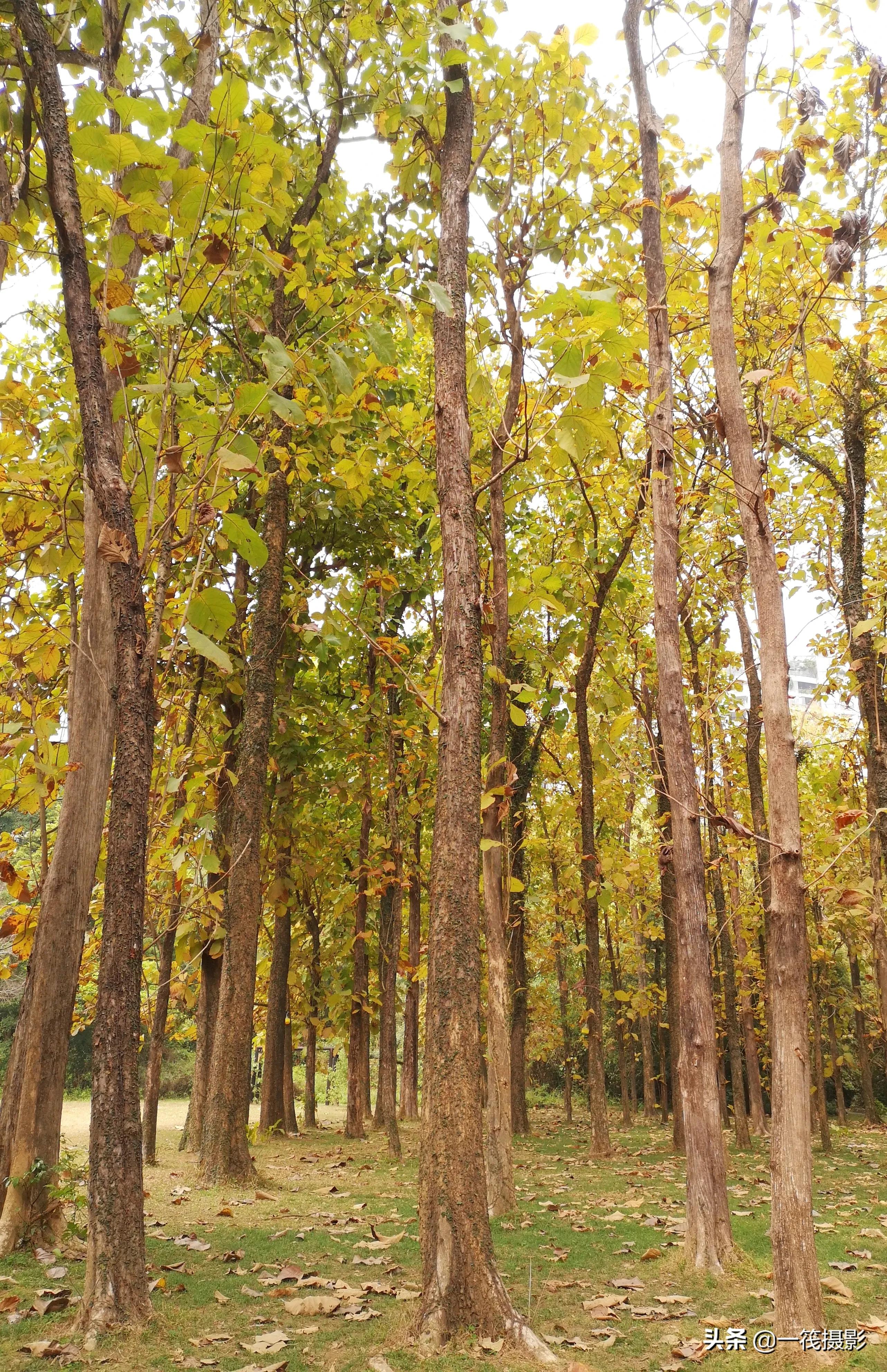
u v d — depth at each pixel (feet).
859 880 19.99
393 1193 26.84
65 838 19.39
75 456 19.63
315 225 19.31
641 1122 64.44
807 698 35.91
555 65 23.61
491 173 26.53
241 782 30.60
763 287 22.67
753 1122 58.18
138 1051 14.10
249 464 14.96
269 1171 31.55
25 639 19.08
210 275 15.70
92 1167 13.55
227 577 20.31
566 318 13.71
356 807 47.26
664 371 21.59
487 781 24.71
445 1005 14.03
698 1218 18.20
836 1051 64.69
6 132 18.42
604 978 68.64
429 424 22.76
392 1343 12.66
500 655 24.84
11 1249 17.34
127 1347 12.28
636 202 21.02
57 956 19.01
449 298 17.20
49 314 25.99
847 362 30.04
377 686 41.45
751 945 47.06
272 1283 16.12
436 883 14.83
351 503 33.91
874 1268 18.43
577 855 51.31
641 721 39.63
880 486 35.27
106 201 14.37
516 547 39.19
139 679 14.74
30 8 15.67
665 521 21.38
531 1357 12.10
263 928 48.03
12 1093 18.67
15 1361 11.73
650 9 20.02
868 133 24.95
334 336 20.58
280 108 31.22
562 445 13.74
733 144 17.69
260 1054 80.07
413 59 19.15
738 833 15.25
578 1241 20.43
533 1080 92.17
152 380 15.98
